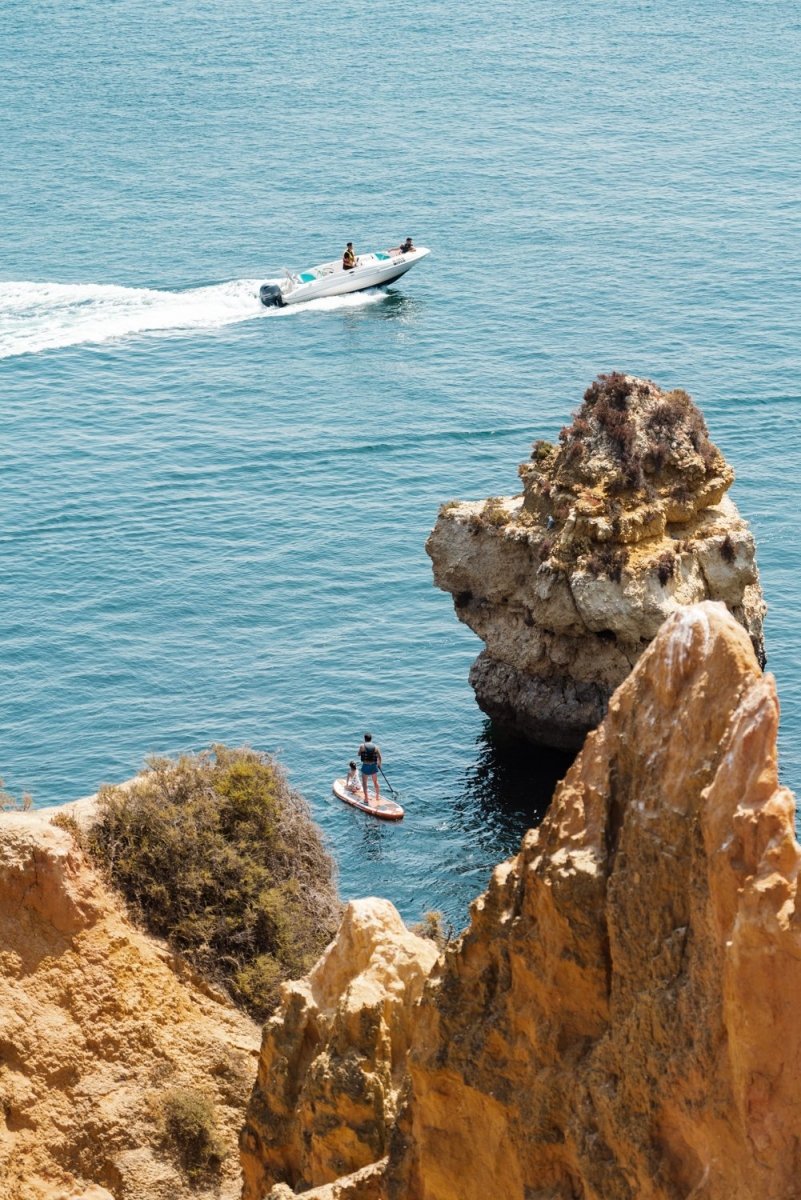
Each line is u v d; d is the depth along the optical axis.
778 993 19.98
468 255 187.62
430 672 99.25
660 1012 21.81
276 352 159.88
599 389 94.06
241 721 94.38
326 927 50.69
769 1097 20.31
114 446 134.38
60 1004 42.34
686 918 21.95
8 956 42.22
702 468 91.31
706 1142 21.38
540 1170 24.20
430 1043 25.67
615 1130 22.56
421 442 135.25
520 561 91.75
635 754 22.98
